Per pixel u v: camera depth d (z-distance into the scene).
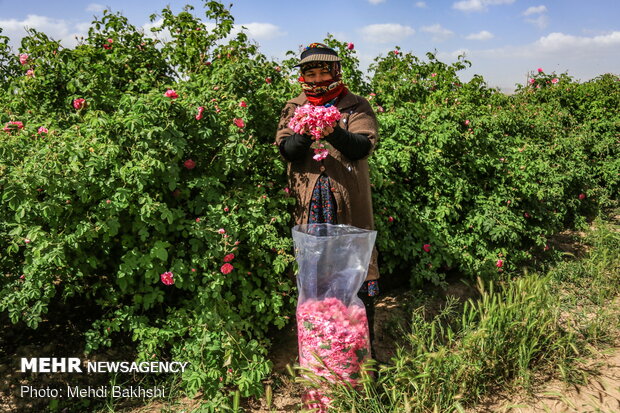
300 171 2.73
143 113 2.54
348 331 2.36
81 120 2.88
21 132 2.67
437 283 3.69
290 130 2.71
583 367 2.80
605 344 3.06
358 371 2.38
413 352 2.75
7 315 3.13
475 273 3.93
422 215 3.93
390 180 3.78
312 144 2.56
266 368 2.54
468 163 4.27
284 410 2.51
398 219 3.75
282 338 3.14
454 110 4.33
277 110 3.29
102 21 3.76
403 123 4.08
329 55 2.58
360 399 2.32
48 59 3.01
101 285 2.86
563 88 7.73
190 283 2.67
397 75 5.22
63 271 2.61
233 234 2.68
